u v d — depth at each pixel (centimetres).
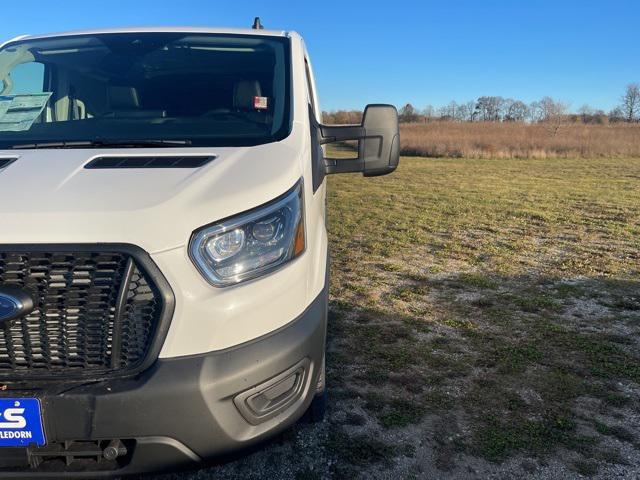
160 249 183
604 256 701
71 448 189
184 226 187
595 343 423
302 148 251
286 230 208
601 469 272
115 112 294
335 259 693
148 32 341
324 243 265
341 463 273
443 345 419
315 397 292
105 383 182
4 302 179
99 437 182
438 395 342
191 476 262
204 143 254
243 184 205
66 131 278
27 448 186
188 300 185
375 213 1048
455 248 750
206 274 189
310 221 234
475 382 360
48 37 346
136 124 282
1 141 264
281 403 205
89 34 343
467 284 582
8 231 184
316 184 271
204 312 187
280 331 202
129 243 183
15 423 182
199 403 184
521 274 621
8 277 184
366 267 654
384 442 291
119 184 202
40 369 188
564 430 305
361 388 349
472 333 443
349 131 306
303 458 277
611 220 956
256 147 243
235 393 190
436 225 923
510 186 1503
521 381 362
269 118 282
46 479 190
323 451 282
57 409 180
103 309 185
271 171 218
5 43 346
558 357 398
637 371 376
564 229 882
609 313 491
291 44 333
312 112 317
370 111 309
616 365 385
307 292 218
